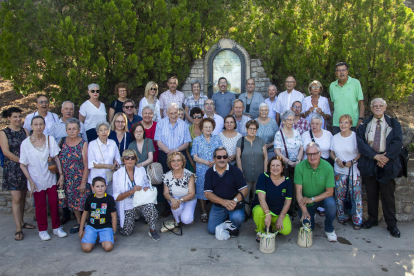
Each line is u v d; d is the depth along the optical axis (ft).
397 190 15.70
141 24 21.29
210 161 15.48
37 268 11.51
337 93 17.24
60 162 14.51
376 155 13.73
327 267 11.38
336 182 15.23
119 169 14.29
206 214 16.02
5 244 13.62
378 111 13.91
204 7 23.40
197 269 11.33
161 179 15.11
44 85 19.66
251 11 25.00
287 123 15.61
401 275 10.85
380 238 13.83
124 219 14.12
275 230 13.97
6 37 18.39
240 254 12.42
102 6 19.90
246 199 15.96
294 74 21.99
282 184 13.47
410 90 20.30
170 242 13.62
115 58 20.45
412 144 18.67
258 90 23.59
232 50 23.00
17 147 14.19
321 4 21.95
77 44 18.43
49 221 16.48
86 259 12.17
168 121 16.60
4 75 18.99
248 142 15.74
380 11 19.89
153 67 21.62
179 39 21.74
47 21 18.95
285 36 21.89
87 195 14.52
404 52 19.01
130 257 12.28
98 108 17.31
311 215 14.28
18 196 14.12
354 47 20.40
